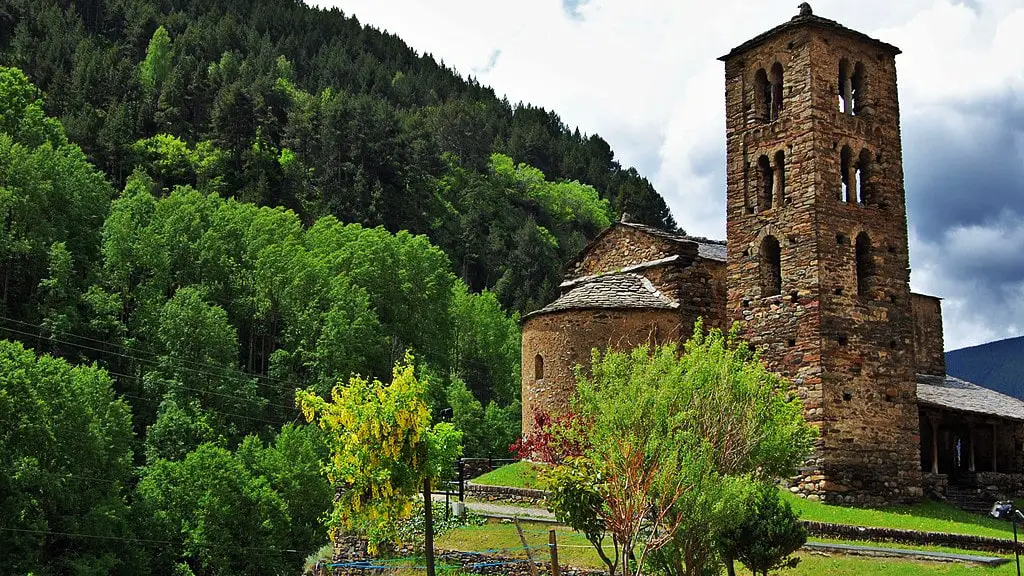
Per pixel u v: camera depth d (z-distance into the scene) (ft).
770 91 124.88
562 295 137.49
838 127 117.39
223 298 239.09
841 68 121.90
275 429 214.28
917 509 109.70
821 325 110.73
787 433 75.41
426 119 591.78
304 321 228.22
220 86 450.71
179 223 241.76
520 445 111.14
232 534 149.59
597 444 65.67
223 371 200.95
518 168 584.81
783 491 110.32
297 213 376.89
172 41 552.41
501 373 311.68
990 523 103.30
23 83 257.55
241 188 383.86
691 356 74.59
